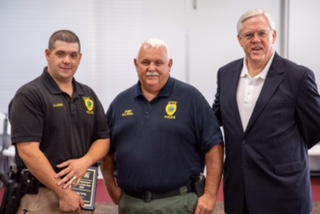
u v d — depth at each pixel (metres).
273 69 1.95
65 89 1.91
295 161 1.92
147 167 1.92
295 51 4.56
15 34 4.50
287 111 1.89
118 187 2.19
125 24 4.61
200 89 4.70
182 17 4.63
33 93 1.80
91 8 4.54
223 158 2.04
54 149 1.83
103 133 2.04
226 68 2.15
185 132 1.95
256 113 1.90
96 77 4.62
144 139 1.95
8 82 4.54
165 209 1.91
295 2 4.50
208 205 1.96
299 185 1.91
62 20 4.53
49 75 1.89
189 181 1.99
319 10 4.52
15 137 1.76
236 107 1.98
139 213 1.94
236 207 1.99
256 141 1.91
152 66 1.94
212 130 1.98
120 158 2.00
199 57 4.67
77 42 1.88
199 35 4.65
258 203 1.92
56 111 1.83
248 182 1.93
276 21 4.65
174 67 4.69
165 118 1.96
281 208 1.91
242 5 4.62
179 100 1.99
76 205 1.78
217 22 4.64
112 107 2.15
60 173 1.78
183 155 1.96
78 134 1.91
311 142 1.99
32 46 4.53
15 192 1.82
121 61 4.64
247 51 1.96
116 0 4.56
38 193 1.83
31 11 4.49
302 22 4.53
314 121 1.90
